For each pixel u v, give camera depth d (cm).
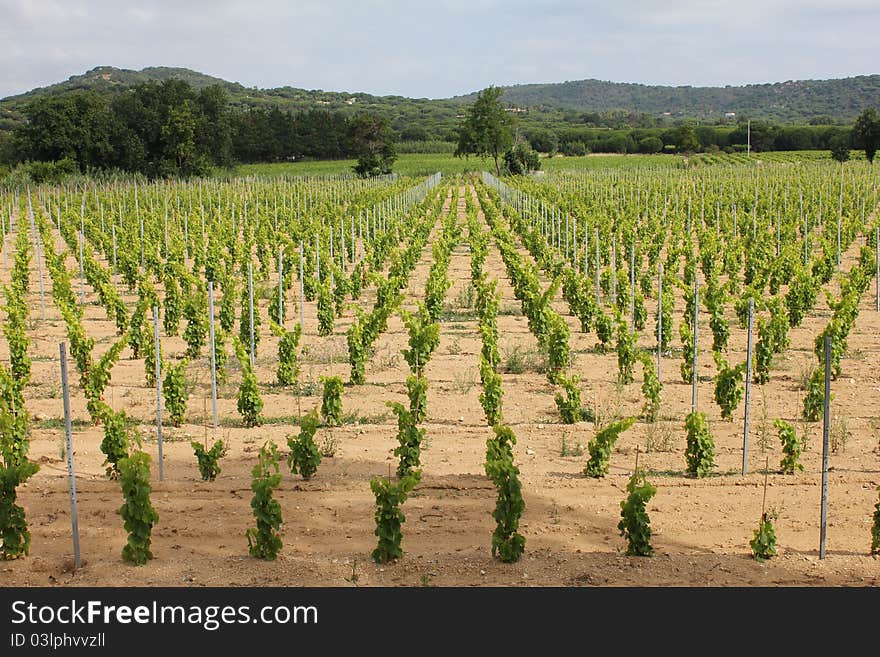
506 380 1670
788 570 878
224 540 959
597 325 1867
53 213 4556
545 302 1909
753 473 1173
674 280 1959
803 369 1709
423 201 5478
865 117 8444
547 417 1441
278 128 11869
